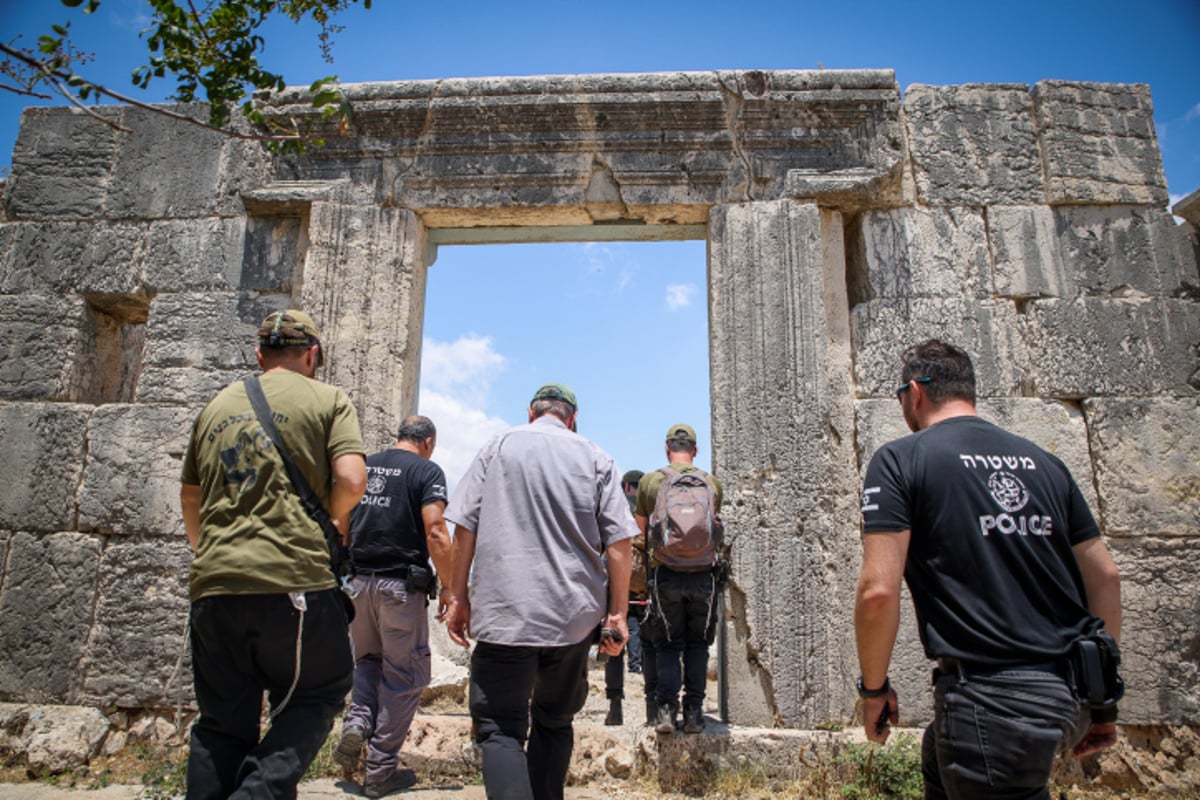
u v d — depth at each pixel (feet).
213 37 12.55
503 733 9.57
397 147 18.63
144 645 16.57
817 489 16.42
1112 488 16.42
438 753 14.44
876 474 7.78
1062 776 15.03
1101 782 15.05
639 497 15.87
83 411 17.83
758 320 17.40
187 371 17.99
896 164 17.87
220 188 19.01
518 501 10.35
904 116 18.43
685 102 18.11
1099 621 7.19
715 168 18.25
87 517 17.20
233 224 18.80
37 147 19.42
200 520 8.98
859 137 18.20
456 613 10.65
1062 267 17.67
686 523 14.23
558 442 10.80
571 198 18.28
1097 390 16.98
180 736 15.97
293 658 8.38
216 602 8.29
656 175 18.21
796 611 15.90
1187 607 15.90
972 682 6.96
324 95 13.39
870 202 18.08
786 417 16.84
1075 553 7.86
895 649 15.72
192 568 8.54
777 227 17.80
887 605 7.19
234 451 8.68
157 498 17.25
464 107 18.29
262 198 18.31
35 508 17.30
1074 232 17.89
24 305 18.58
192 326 18.25
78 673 16.51
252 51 12.78
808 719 15.38
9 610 16.81
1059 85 18.52
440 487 13.70
